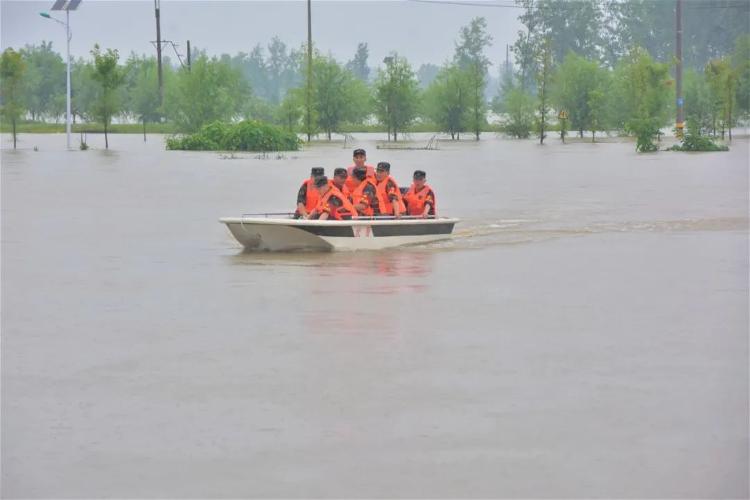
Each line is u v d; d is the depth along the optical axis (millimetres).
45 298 16875
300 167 50156
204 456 9695
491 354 13008
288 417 10680
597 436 10133
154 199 33531
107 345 13664
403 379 11953
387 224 21656
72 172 46344
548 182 40469
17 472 9422
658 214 28531
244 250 21938
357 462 9531
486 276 18547
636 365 12531
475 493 8906
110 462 9609
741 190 36031
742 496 8844
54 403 11250
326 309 15664
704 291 17141
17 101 71812
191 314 15461
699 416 10672
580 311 15547
